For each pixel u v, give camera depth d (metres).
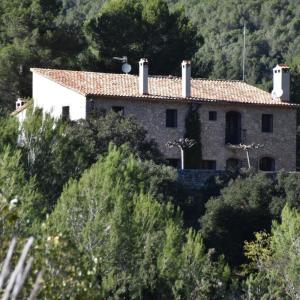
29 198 103.44
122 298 102.75
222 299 108.75
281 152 178.00
